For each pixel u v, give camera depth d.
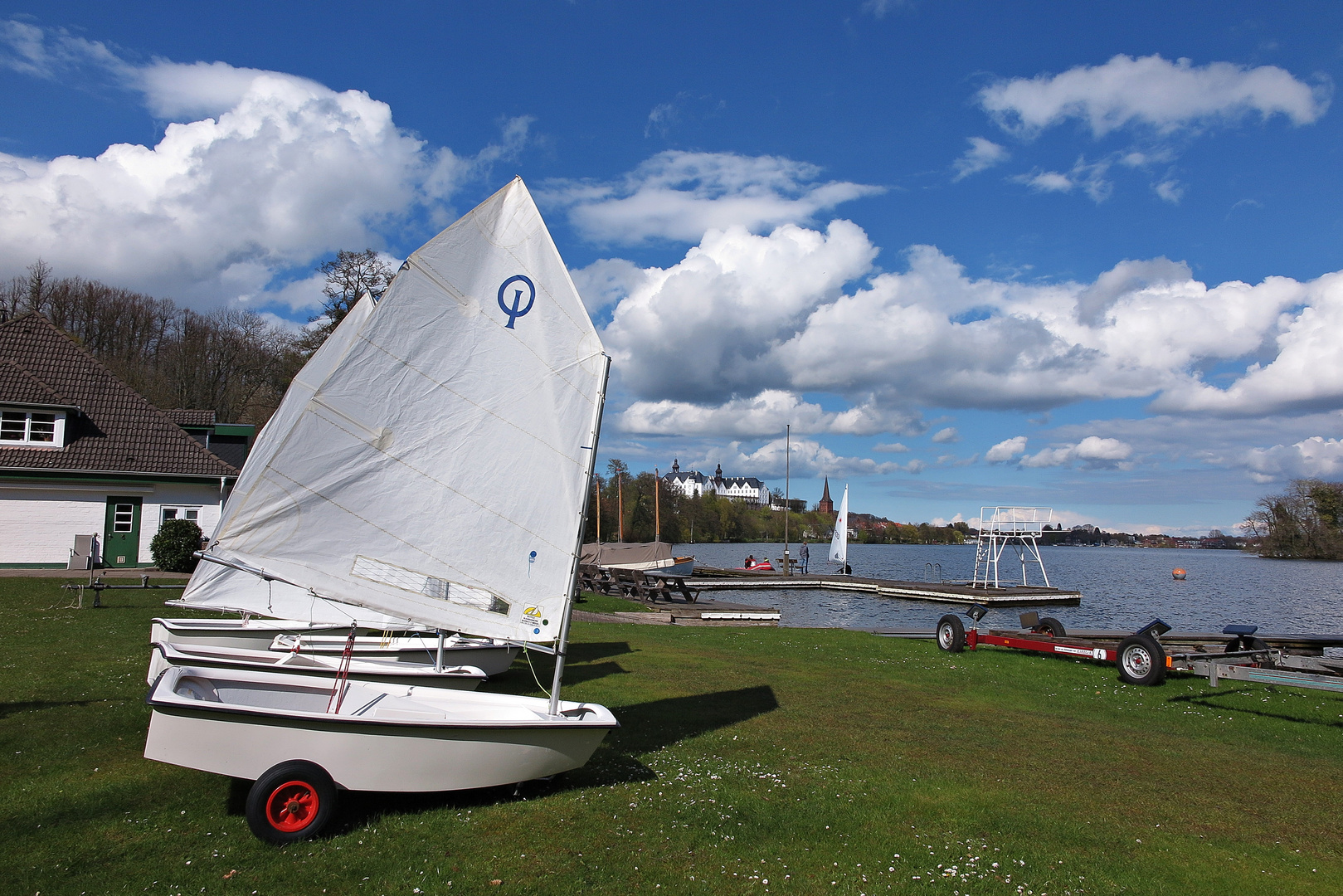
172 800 6.27
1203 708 11.82
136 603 17.81
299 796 5.68
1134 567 94.81
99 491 26.58
